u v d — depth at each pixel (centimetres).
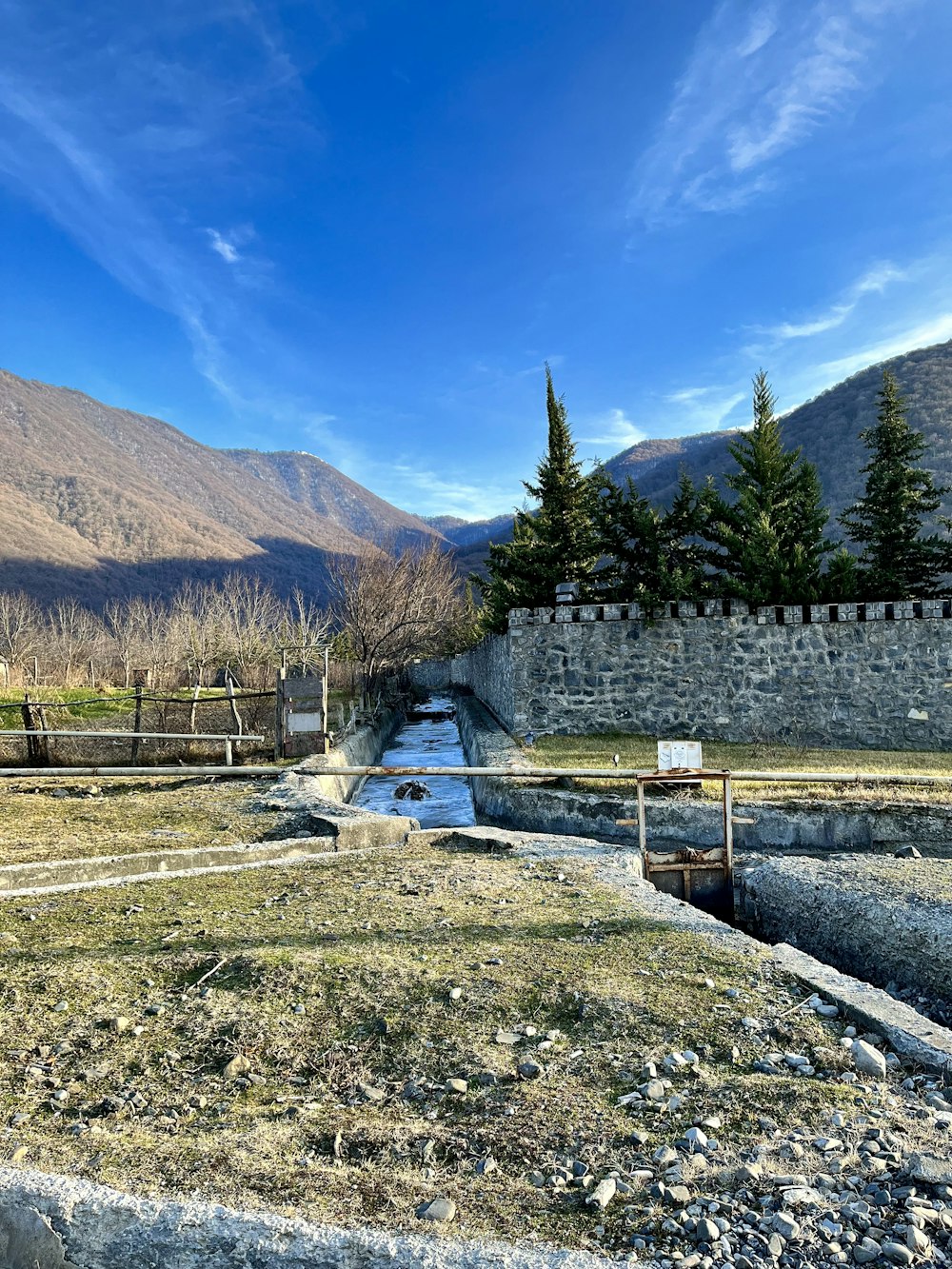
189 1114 323
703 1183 270
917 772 1119
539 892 618
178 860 728
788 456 1758
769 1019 396
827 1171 276
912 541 2170
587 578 2136
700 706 1524
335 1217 253
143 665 3100
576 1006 411
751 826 951
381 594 3116
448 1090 339
